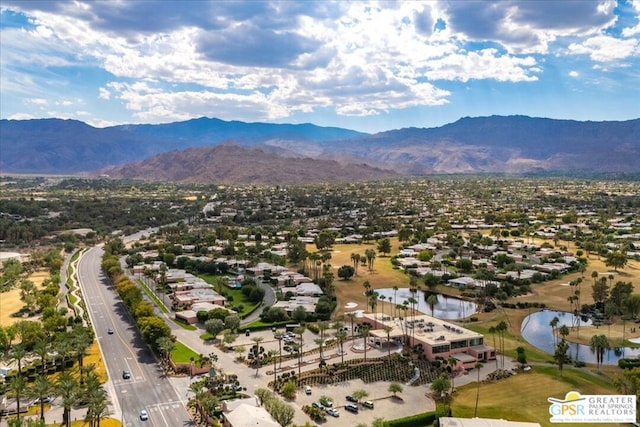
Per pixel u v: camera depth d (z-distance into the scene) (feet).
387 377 636.48
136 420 523.70
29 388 542.98
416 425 524.93
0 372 629.51
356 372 645.51
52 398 572.51
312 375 634.43
